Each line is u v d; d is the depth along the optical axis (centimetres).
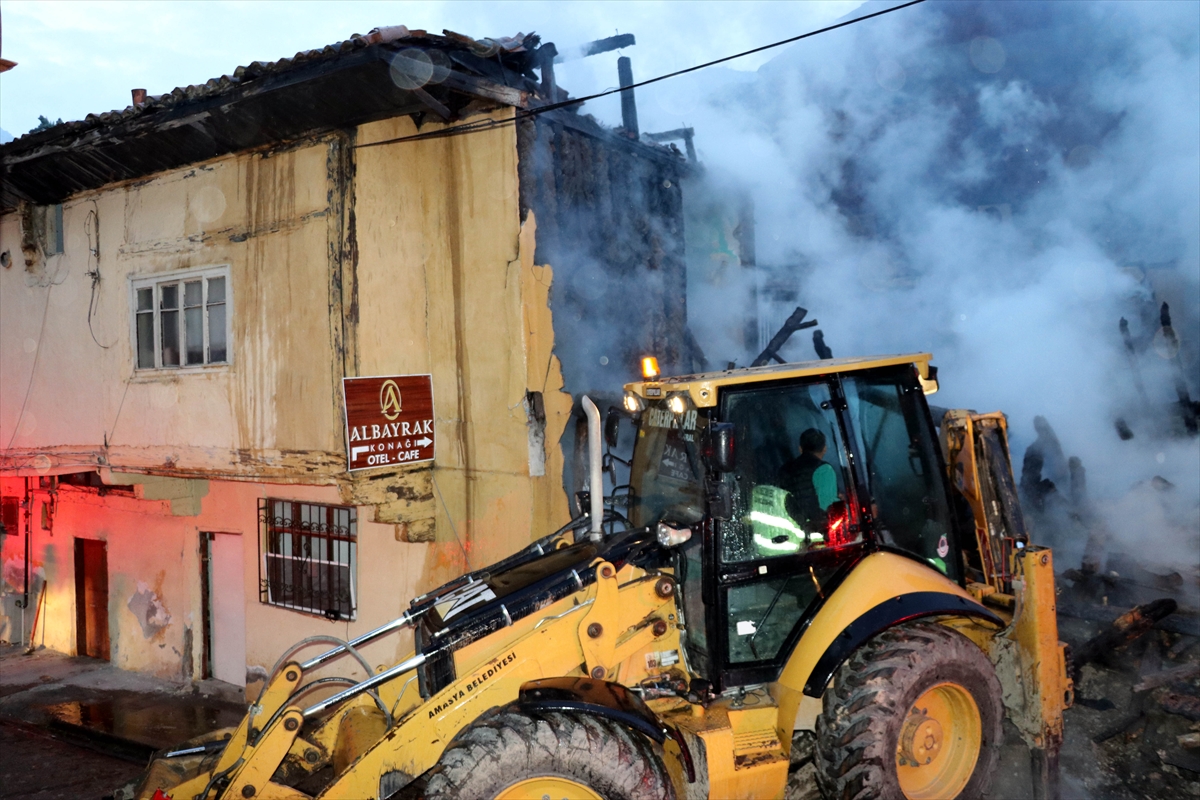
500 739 363
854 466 444
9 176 895
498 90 668
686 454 454
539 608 420
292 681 442
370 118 686
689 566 436
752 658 424
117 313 880
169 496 934
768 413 439
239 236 764
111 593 1073
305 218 708
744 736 408
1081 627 611
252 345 754
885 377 479
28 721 884
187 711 883
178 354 834
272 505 884
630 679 426
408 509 716
